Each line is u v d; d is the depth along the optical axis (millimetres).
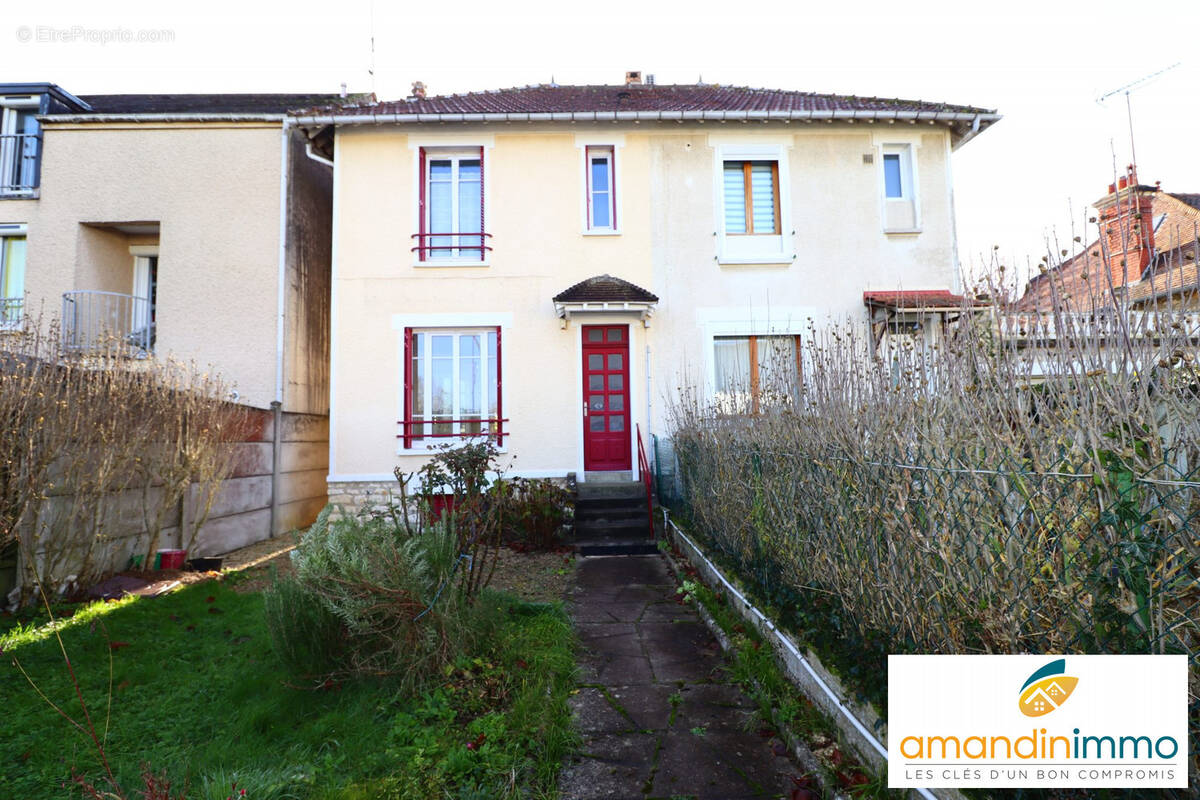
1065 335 2484
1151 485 2014
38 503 5773
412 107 12031
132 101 14195
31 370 5859
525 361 11156
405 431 10938
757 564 5492
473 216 11492
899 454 3273
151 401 7086
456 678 4273
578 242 11344
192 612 5824
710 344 11250
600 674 4664
